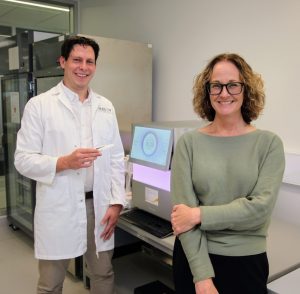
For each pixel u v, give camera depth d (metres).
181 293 1.26
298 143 2.09
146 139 1.91
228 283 1.18
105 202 1.88
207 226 1.16
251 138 1.25
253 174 1.20
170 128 1.77
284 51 2.12
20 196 3.54
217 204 1.23
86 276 2.53
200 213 1.18
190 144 1.30
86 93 1.86
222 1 2.46
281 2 2.11
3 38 3.48
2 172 3.89
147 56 3.01
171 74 2.94
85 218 1.80
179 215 1.22
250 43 2.31
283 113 2.16
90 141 1.82
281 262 1.52
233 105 1.25
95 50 1.81
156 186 1.91
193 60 2.73
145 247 2.88
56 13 4.02
